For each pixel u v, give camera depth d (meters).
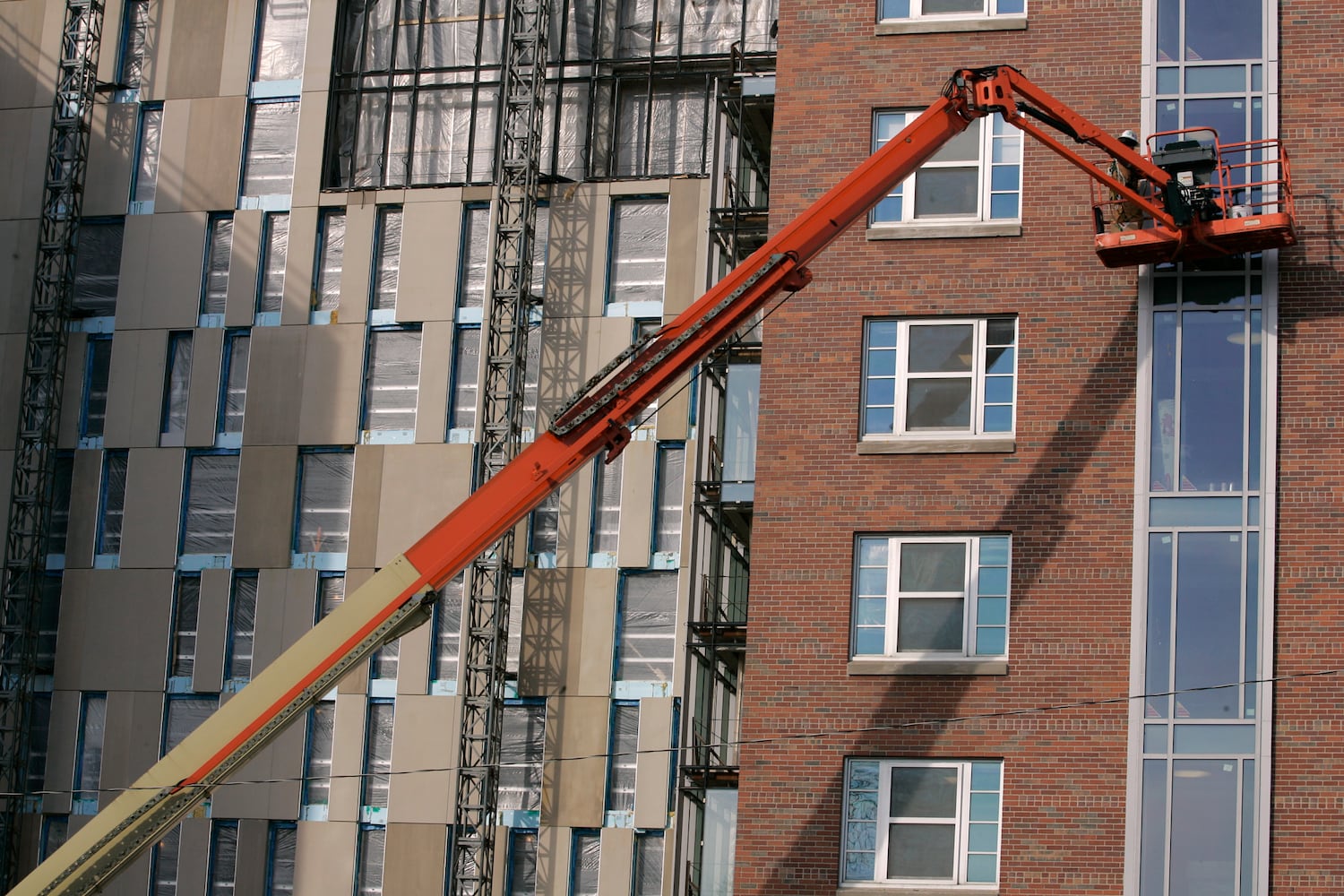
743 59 74.31
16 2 84.00
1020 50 51.75
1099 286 49.94
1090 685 47.69
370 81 81.75
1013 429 49.75
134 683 77.19
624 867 72.06
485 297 77.38
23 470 79.19
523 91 78.75
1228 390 48.53
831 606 49.44
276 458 78.00
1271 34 50.38
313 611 76.38
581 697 73.75
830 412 50.59
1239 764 46.50
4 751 76.88
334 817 74.25
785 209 52.22
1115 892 46.56
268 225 80.62
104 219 82.06
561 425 45.69
